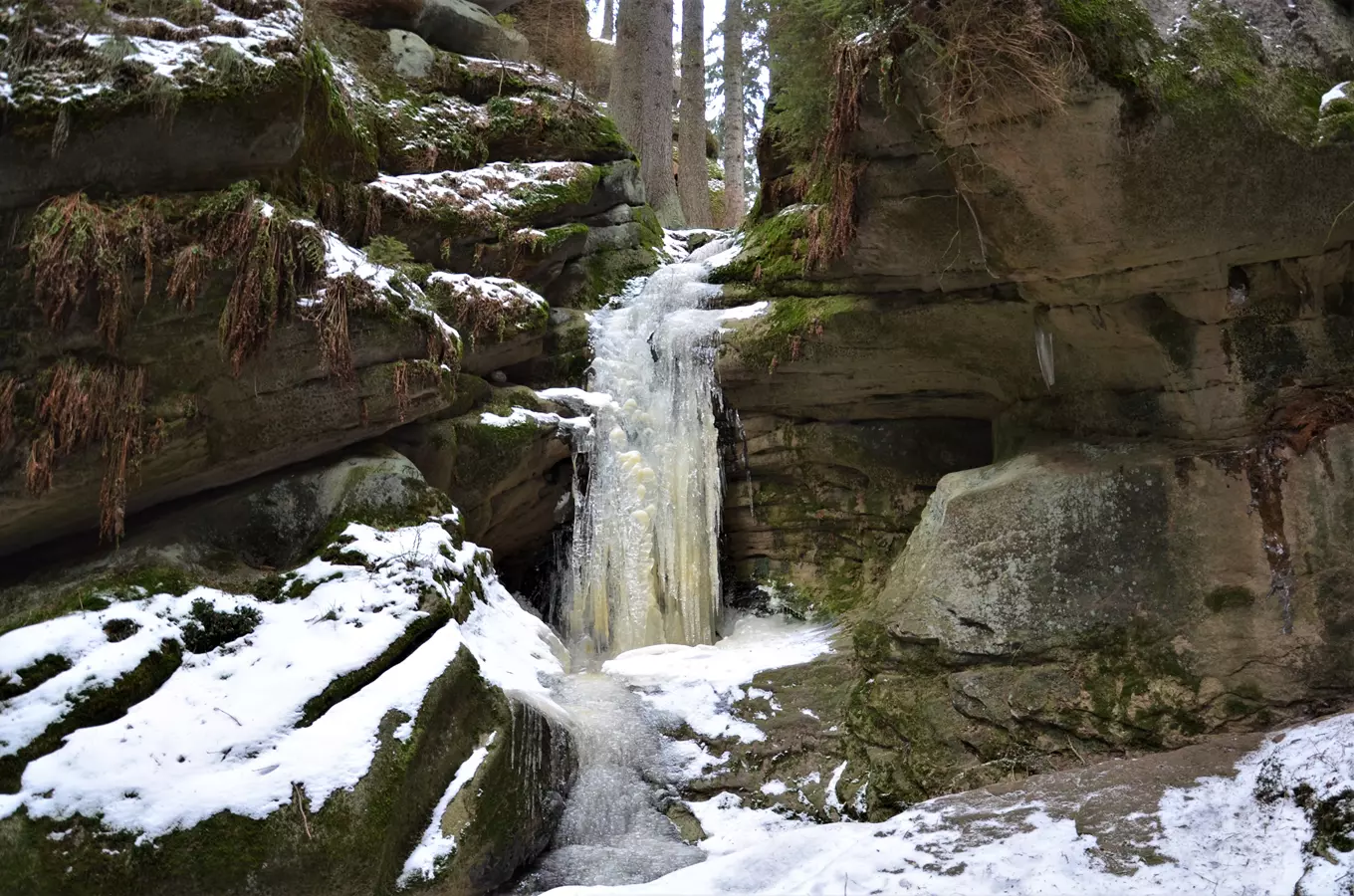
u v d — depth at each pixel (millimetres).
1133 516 5867
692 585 7824
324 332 5930
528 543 8438
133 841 4496
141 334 5543
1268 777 4637
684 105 13906
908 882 4531
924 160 6051
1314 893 3932
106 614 5078
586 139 9602
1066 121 5113
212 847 4551
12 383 5348
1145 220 5410
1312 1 5695
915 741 5891
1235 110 5137
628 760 6219
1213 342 5801
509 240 8430
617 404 8211
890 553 7906
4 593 5562
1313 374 5684
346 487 6152
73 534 5832
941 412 7832
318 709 5043
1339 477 5488
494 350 7848
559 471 8125
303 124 6156
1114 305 5922
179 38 5652
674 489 7953
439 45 9625
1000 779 5602
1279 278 5660
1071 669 5746
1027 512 6109
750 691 6625
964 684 5902
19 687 4777
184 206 5707
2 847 4473
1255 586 5555
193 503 6082
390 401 6324
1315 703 5348
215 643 5289
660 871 5359
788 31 6652
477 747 5359
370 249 7184
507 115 9156
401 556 5801
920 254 6582
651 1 12984
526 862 5484
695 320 8148
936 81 5270
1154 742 5480
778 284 7977
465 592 6105
